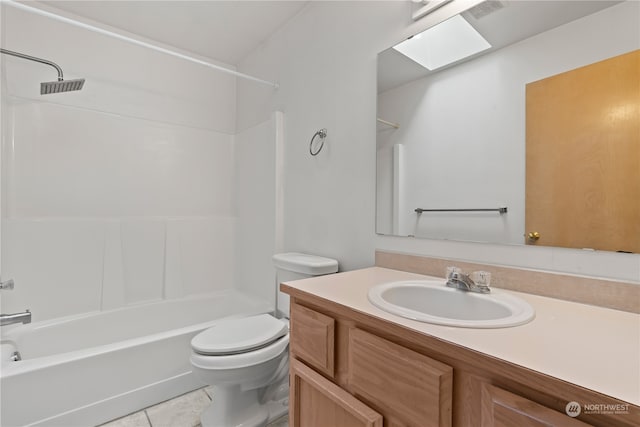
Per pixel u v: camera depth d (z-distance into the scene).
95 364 1.44
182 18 2.06
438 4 1.21
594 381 0.45
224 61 2.68
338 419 0.82
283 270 1.73
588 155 0.86
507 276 1.00
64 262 1.94
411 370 0.65
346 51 1.61
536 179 0.96
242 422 1.40
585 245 0.87
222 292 2.59
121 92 2.21
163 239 2.35
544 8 0.96
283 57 2.12
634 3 0.80
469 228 1.12
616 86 0.82
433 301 1.00
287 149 2.07
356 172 1.55
